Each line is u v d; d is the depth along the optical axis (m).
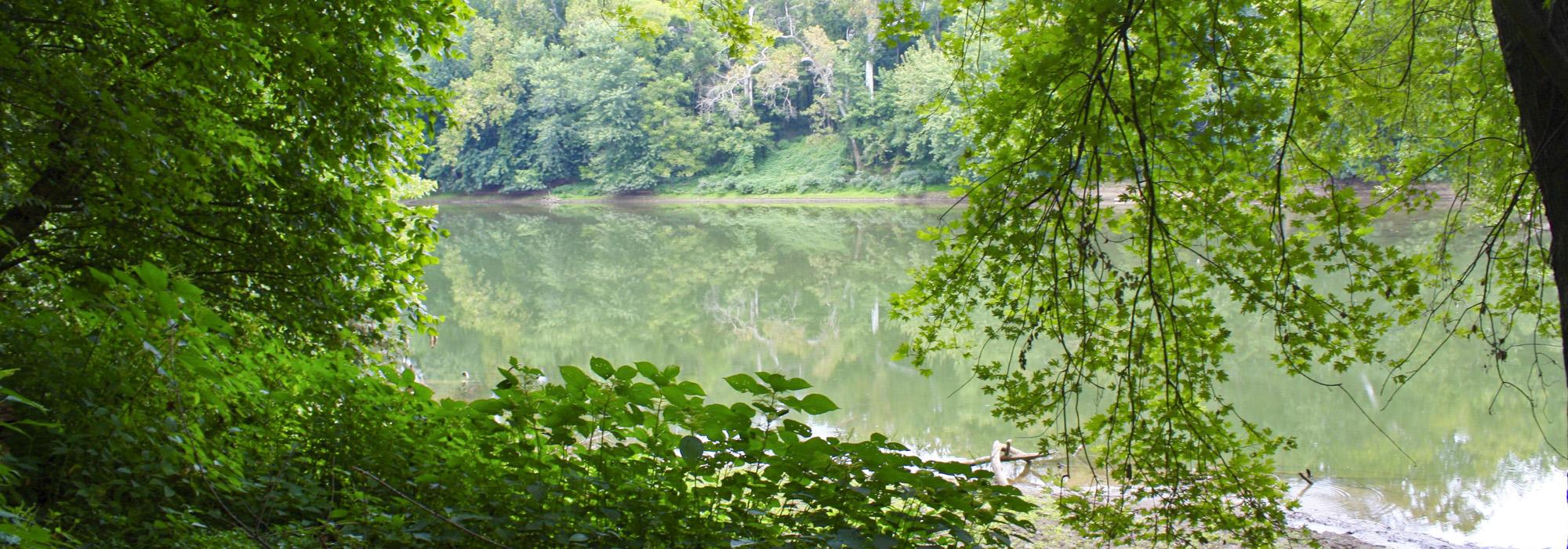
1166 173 4.75
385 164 5.82
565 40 62.16
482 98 58.38
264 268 5.00
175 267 4.41
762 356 15.39
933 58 46.09
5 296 3.61
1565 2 3.10
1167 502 4.84
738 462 2.95
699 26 57.38
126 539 2.85
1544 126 3.28
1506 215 4.35
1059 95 4.43
